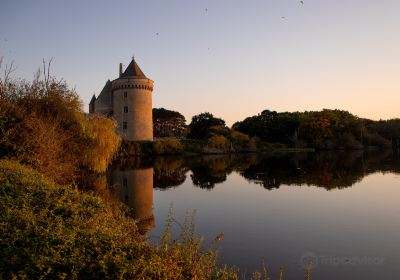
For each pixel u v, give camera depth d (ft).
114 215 30.81
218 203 57.36
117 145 82.69
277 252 32.78
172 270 16.67
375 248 33.91
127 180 84.33
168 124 322.34
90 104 223.30
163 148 181.78
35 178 34.01
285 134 261.03
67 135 62.13
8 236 17.66
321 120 240.73
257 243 35.47
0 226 18.39
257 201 58.75
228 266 29.09
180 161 147.84
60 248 16.33
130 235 23.86
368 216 47.11
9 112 51.65
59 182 52.47
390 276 27.35
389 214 48.11
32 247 16.55
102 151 75.20
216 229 41.04
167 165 128.16
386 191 66.69
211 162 143.23
